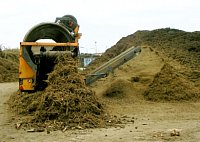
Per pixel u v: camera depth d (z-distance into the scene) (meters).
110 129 11.87
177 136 10.48
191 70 21.91
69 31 19.17
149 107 16.00
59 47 17.00
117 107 16.02
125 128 11.94
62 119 12.84
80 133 11.38
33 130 11.96
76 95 13.72
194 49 28.03
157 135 10.65
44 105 13.52
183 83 18.31
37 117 13.20
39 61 16.34
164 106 16.19
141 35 33.75
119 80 19.34
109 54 29.08
